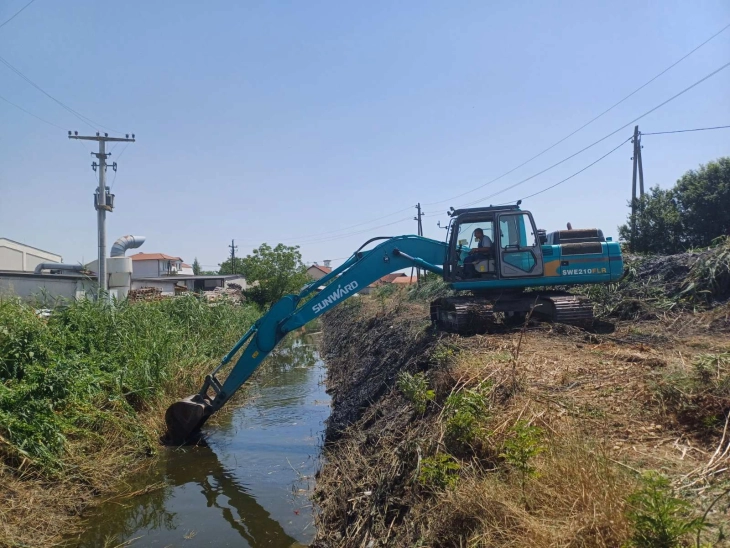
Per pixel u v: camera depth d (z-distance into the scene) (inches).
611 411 229.0
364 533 228.1
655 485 146.6
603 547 142.3
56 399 332.5
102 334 464.1
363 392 462.0
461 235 447.5
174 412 403.9
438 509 193.2
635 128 935.7
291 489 329.7
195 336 660.1
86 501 302.8
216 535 276.2
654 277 490.6
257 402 550.3
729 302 412.8
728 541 138.8
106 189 970.7
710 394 221.1
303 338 1205.7
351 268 419.5
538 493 168.1
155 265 2171.5
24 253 1492.4
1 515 252.7
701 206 799.7
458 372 281.4
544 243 462.3
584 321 412.8
